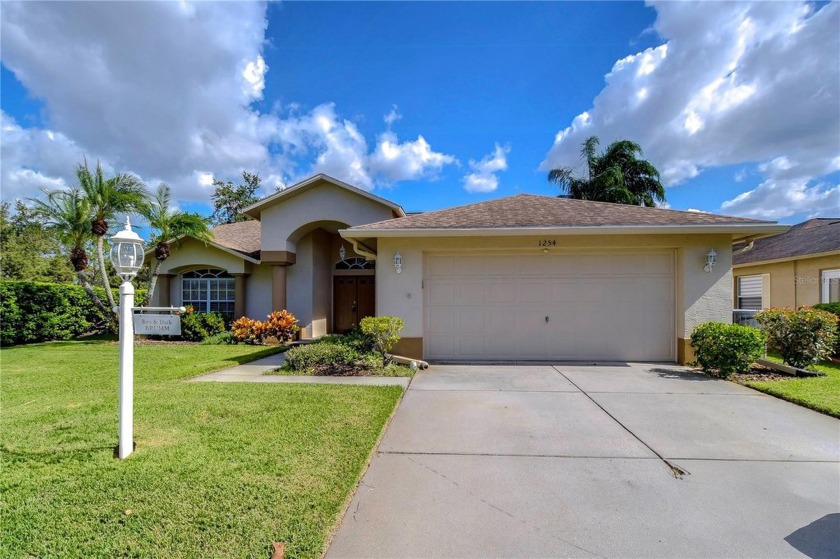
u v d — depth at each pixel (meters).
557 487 3.73
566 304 10.09
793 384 7.38
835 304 11.51
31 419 5.44
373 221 15.02
